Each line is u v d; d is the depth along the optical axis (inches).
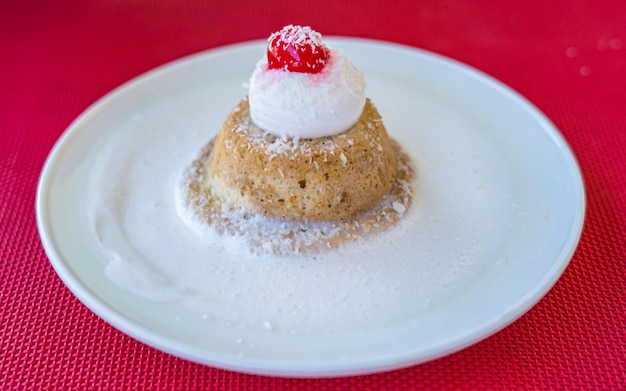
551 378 11.6
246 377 11.8
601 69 17.7
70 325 12.5
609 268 13.1
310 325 12.0
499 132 15.4
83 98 17.2
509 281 12.4
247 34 19.1
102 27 19.5
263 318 12.1
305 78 13.4
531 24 19.4
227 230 13.4
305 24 19.5
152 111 16.0
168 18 19.8
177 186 14.5
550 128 14.9
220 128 15.3
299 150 13.4
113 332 12.4
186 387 11.7
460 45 18.7
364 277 12.8
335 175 13.5
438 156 15.1
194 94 16.5
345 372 11.0
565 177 14.0
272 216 13.6
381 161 14.0
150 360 12.0
